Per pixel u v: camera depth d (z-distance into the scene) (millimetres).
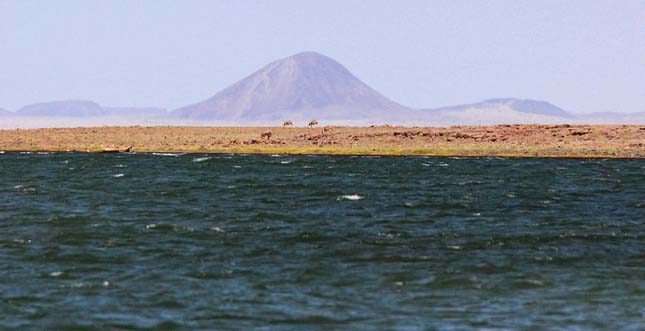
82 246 126500
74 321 88188
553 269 112125
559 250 124562
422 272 109875
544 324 88062
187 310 92188
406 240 132125
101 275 107625
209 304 94438
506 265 114188
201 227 144000
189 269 111188
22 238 133000
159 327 86562
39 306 93375
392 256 119625
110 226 145000
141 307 93312
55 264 114000
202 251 123188
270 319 89250
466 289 101562
